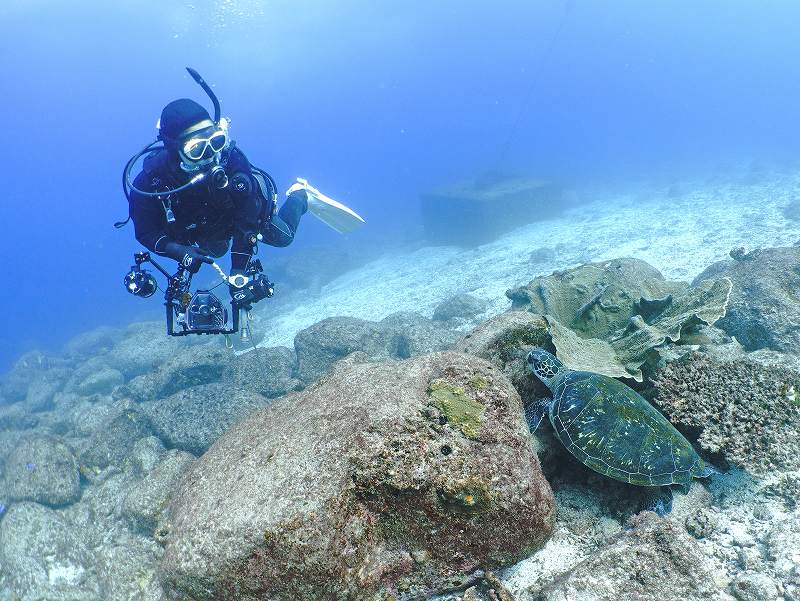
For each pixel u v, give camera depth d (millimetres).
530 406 4047
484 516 2631
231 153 3695
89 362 16250
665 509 3240
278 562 2402
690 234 13906
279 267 26844
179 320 3479
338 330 9391
